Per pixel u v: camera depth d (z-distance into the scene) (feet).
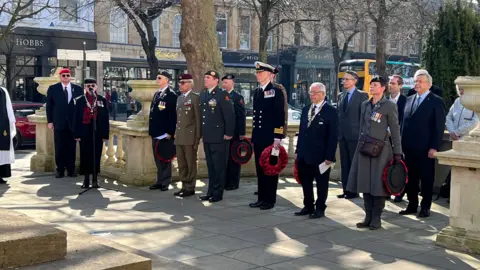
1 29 81.05
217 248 20.79
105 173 37.06
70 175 37.17
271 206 27.96
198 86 38.81
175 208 27.71
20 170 40.75
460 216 21.12
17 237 13.96
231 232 23.17
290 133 37.88
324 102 25.90
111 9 90.79
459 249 20.84
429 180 26.48
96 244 16.26
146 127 33.55
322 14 72.18
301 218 25.98
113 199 29.73
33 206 27.61
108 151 37.50
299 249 20.84
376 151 23.25
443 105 26.37
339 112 30.99
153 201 29.30
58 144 36.55
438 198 31.22
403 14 71.67
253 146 29.53
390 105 23.53
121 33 109.29
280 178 37.27
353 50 140.36
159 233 22.76
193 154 30.30
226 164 29.86
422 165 26.48
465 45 36.22
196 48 38.68
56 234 14.53
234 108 31.12
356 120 30.22
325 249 20.89
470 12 36.91
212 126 29.04
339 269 18.49
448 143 31.35
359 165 23.93
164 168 32.45
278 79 133.28
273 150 26.89
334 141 25.36
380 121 23.44
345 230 23.81
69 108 35.96
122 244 20.94
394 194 23.40
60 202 28.73
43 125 39.47
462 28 36.50
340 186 34.71
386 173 23.17
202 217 25.80
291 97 133.08
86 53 59.57
